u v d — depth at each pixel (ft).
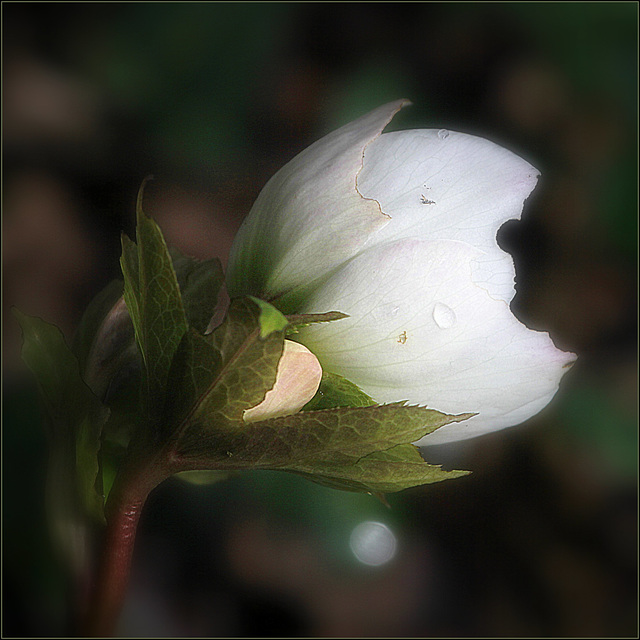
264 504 1.76
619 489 2.06
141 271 1.04
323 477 1.08
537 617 1.90
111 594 1.08
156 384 1.06
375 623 1.78
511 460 2.08
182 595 1.66
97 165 2.24
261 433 1.05
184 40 2.27
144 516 1.72
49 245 2.10
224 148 2.23
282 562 1.76
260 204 1.11
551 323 2.26
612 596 1.95
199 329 1.08
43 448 1.49
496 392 1.09
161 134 2.24
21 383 1.59
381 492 1.08
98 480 1.07
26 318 1.08
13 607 1.38
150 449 1.06
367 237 1.08
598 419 2.07
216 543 1.74
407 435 1.05
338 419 1.04
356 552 1.79
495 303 1.07
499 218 1.08
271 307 1.00
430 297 1.07
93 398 1.07
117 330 1.11
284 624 1.71
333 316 1.02
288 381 1.06
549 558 1.98
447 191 1.09
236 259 1.11
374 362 1.08
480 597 1.89
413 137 1.10
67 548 1.08
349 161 1.08
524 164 1.09
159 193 2.19
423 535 1.93
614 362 2.20
